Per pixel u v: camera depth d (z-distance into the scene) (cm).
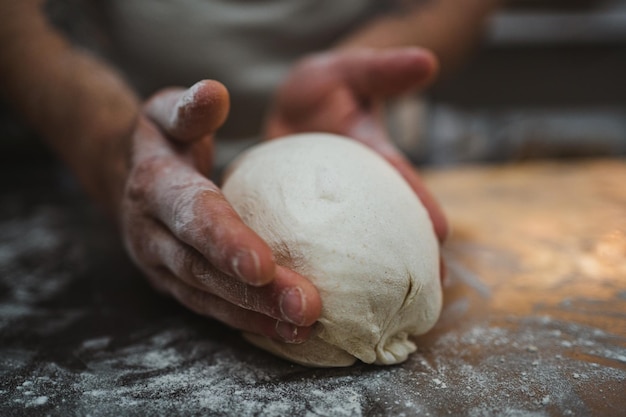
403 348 78
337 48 147
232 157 171
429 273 78
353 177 80
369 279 72
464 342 83
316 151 86
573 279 104
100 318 95
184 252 74
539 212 140
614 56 213
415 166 223
